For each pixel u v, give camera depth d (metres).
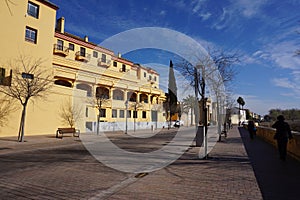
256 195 5.25
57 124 25.09
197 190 5.60
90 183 6.20
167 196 5.16
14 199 4.96
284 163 8.98
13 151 12.59
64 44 35.41
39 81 21.38
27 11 23.73
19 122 21.64
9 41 21.86
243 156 10.76
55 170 7.74
